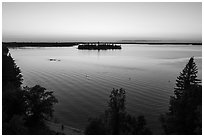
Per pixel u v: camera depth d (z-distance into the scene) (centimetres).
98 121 3653
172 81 11712
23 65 17888
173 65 18738
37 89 4994
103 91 9612
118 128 3912
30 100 4909
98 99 8338
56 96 8694
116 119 3962
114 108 4128
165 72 14738
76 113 6712
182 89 5909
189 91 4106
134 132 3703
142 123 3781
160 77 12875
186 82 6041
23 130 3988
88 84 10981
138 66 18100
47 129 4788
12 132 3731
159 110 6981
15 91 4909
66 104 7612
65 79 12281
